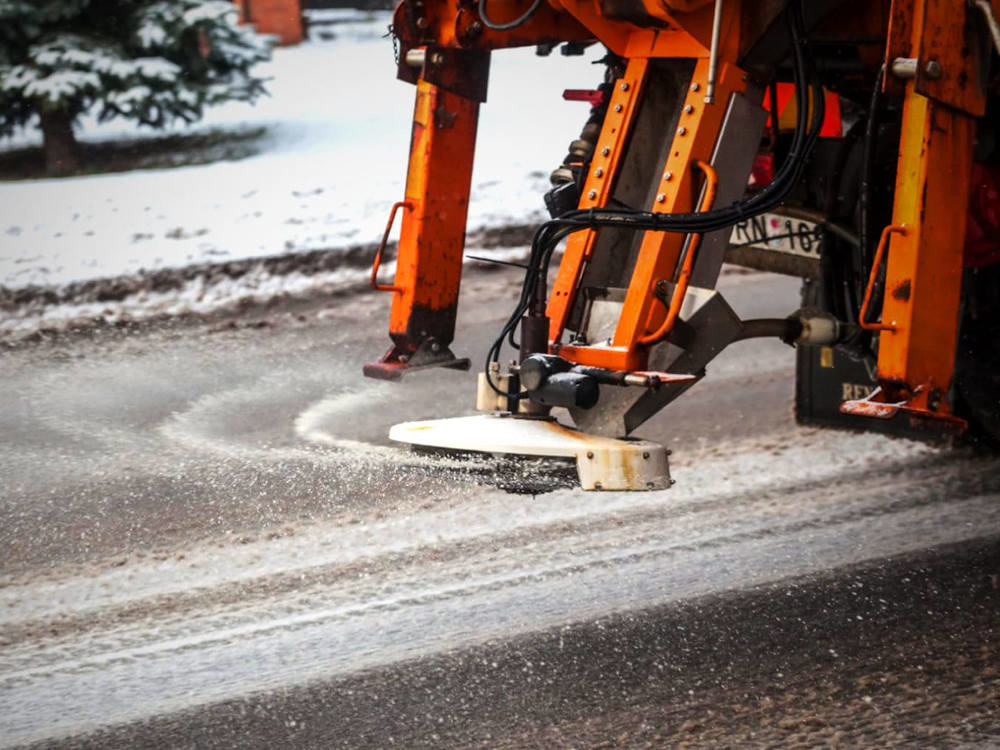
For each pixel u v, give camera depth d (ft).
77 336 26.78
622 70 15.07
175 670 12.46
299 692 11.96
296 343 26.27
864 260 14.39
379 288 15.75
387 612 13.73
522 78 53.31
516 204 35.68
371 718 11.46
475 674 12.26
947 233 13.48
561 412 21.50
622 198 14.56
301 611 13.79
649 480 12.62
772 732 11.07
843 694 11.75
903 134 13.20
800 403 20.33
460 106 15.84
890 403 13.43
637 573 14.69
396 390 22.74
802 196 16.57
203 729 11.30
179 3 41.65
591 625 13.29
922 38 12.81
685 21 13.76
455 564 15.05
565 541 15.74
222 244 32.58
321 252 31.86
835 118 17.75
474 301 29.12
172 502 17.06
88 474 18.15
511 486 13.39
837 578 14.43
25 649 12.97
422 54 15.47
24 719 11.52
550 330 14.32
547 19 15.97
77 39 40.57
